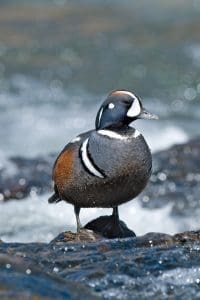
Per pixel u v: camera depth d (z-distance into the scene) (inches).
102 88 878.4
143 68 938.7
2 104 820.0
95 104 827.4
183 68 933.8
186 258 330.6
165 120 778.2
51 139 735.1
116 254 336.2
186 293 309.3
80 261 329.1
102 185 376.5
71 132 752.3
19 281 289.6
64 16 1151.0
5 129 752.3
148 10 1175.0
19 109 804.0
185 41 1032.2
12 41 1037.8
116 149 372.2
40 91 862.5
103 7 1198.3
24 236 502.6
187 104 834.2
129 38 1049.5
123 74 920.3
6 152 693.3
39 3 1218.0
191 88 877.2
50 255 337.4
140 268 322.3
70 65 948.0
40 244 350.0
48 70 929.5
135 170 373.7
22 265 310.7
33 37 1055.0
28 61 961.5
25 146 714.8
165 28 1088.2
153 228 516.4
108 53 991.6
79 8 1192.2
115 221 399.5
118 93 382.0
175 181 570.6
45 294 282.4
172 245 346.6
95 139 377.7
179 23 1107.9
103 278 314.8
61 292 287.0
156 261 327.3
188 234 358.0
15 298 274.4
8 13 1163.9
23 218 527.8
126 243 349.4
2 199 558.6
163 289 311.9
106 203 388.5
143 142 377.7
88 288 307.4
